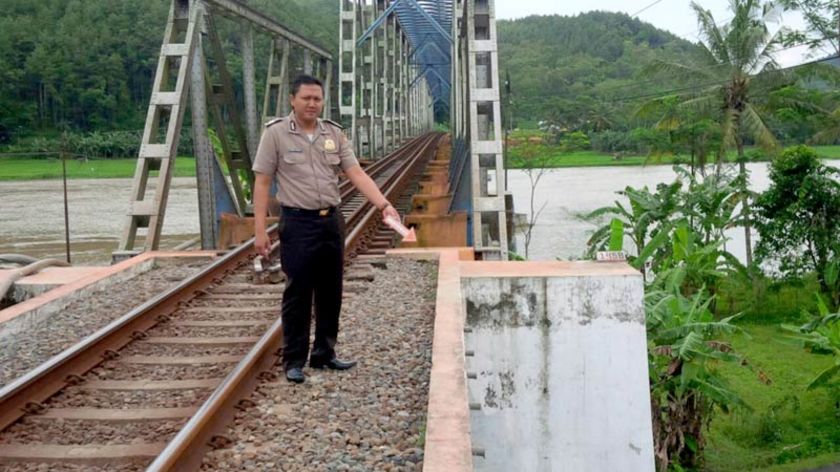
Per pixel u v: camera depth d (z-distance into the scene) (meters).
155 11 93.81
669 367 10.30
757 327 18.75
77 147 78.75
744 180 20.19
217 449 4.03
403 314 6.79
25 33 87.81
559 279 7.23
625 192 16.88
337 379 5.10
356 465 3.81
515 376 7.30
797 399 13.40
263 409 4.56
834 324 13.38
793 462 11.35
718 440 12.31
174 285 7.98
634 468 7.29
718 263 17.20
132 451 4.11
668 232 12.96
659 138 28.80
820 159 21.11
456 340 5.23
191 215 38.78
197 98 11.26
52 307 7.18
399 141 40.62
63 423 4.54
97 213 39.78
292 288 4.93
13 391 4.55
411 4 26.89
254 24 14.62
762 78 25.16
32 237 31.00
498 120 11.40
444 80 61.81
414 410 4.58
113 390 5.06
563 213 41.75
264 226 4.80
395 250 9.70
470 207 12.55
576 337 7.25
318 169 4.84
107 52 89.06
